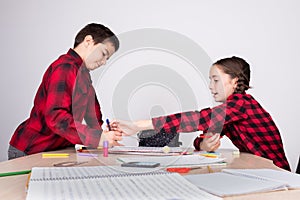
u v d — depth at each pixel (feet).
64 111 4.42
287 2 9.15
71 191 2.17
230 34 9.14
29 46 9.09
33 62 9.08
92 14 9.12
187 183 2.39
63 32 9.11
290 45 9.14
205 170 3.12
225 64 5.53
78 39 4.10
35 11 9.11
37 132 5.00
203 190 2.27
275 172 2.85
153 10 9.12
